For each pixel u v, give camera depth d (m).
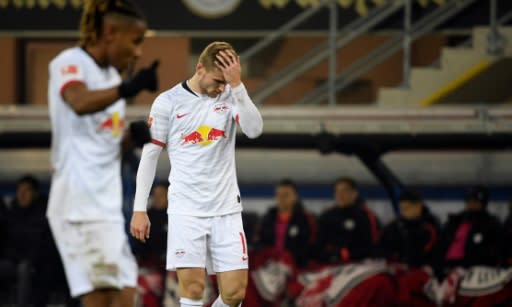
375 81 51.03
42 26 51.88
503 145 40.34
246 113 20.94
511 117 40.06
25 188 41.00
